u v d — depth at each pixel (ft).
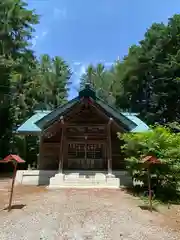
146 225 23.73
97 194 37.06
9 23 85.40
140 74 118.01
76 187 43.32
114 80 141.69
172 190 36.99
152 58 112.88
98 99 50.39
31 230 21.77
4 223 23.61
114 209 28.37
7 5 83.97
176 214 28.07
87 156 58.08
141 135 38.45
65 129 53.88
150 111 114.52
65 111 48.75
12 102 85.25
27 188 43.01
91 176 48.73
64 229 21.98
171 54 106.93
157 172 36.09
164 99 102.47
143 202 32.55
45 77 140.15
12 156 29.45
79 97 49.37
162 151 35.99
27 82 101.71
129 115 67.05
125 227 22.82
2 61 72.13
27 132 54.60
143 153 37.01
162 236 21.22
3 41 83.56
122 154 57.72
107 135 50.14
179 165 35.78
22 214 26.25
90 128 55.31
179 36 103.91
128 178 47.78
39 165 56.54
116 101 130.31
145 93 120.98
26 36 94.38
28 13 89.45
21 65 92.79
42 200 32.53
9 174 68.54
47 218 24.80
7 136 84.64
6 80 76.54
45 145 57.98
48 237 20.30
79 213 26.48
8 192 38.83
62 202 31.27
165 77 101.45
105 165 57.47
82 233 21.16
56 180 44.98
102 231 21.67
